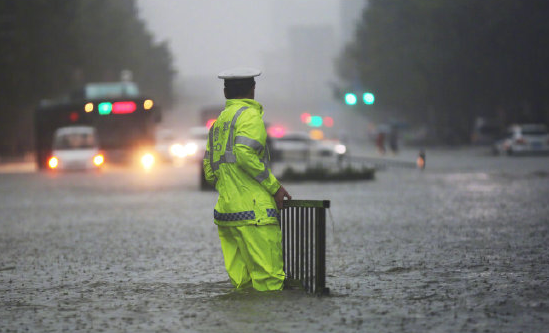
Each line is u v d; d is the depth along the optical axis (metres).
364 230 36.78
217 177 20.36
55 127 120.25
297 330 16.80
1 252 31.75
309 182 79.44
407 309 18.88
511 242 31.41
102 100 99.94
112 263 28.08
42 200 62.00
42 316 18.91
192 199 59.75
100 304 20.33
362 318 17.88
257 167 19.53
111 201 59.34
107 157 119.12
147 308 19.62
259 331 16.78
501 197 54.25
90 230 39.56
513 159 123.50
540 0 156.62
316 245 20.39
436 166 106.88
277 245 20.22
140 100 97.75
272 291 20.31
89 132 113.62
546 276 23.52
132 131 119.62
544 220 39.31
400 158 145.25
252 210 19.81
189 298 20.83
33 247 33.25
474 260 26.94
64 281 24.27
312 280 20.62
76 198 63.31
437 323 17.38
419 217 42.31
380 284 22.48
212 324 17.55
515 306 19.16
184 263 27.72
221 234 20.70
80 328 17.56
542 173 83.06
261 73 20.34
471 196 55.84
